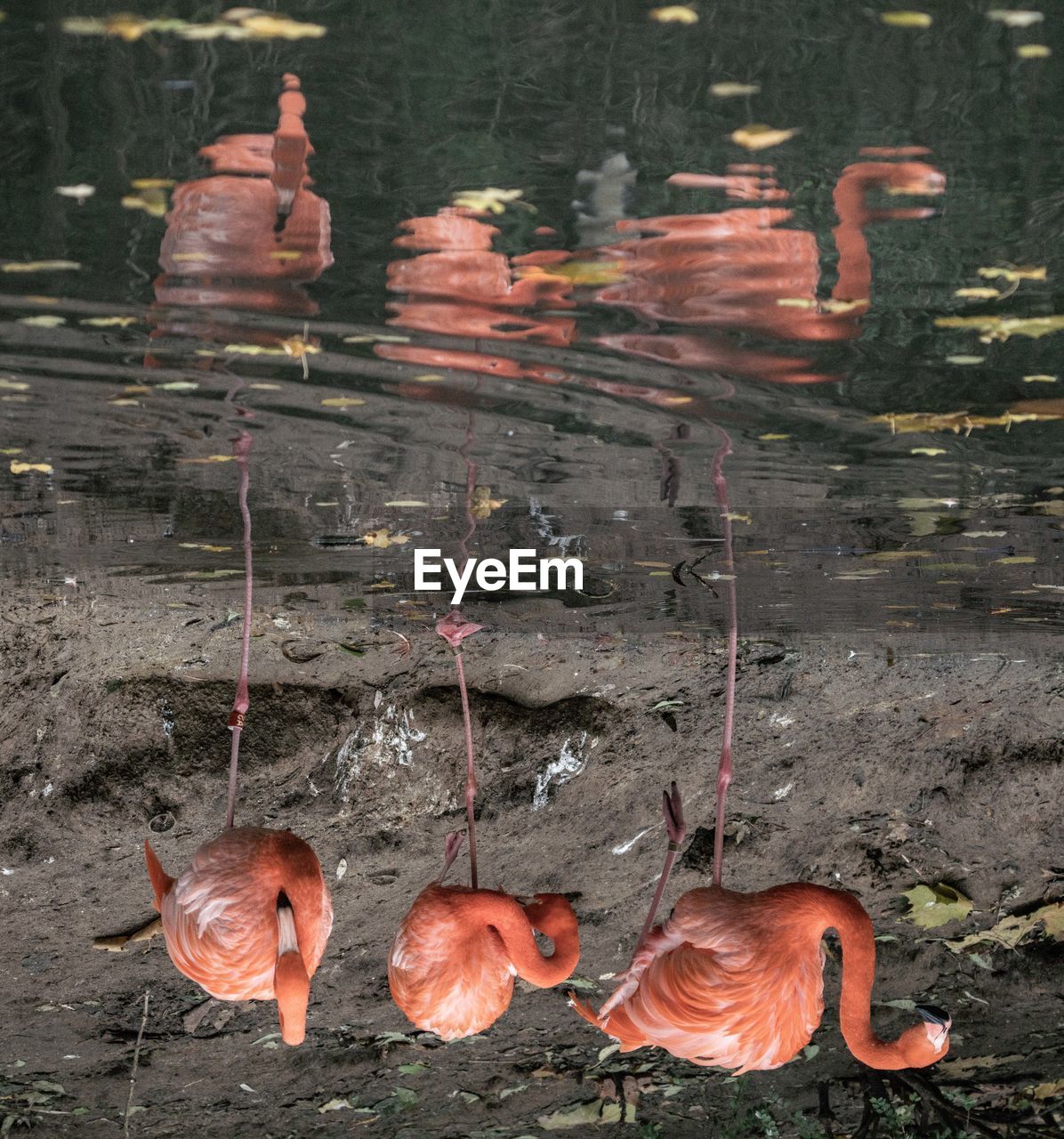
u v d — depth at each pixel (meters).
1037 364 2.75
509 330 2.61
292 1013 2.86
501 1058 6.26
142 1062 5.70
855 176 2.03
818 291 2.40
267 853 3.15
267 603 4.88
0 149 1.92
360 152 1.95
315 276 2.35
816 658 5.58
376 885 5.40
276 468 3.64
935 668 5.71
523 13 1.72
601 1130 6.53
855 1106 6.75
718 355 2.73
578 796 5.50
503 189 2.04
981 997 6.46
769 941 3.08
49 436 3.35
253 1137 6.11
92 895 5.09
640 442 3.39
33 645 4.70
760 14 1.74
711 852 5.83
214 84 1.82
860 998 3.16
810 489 3.76
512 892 5.62
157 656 4.93
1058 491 3.73
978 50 1.78
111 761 4.93
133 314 2.54
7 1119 5.77
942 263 2.27
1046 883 6.27
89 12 1.68
